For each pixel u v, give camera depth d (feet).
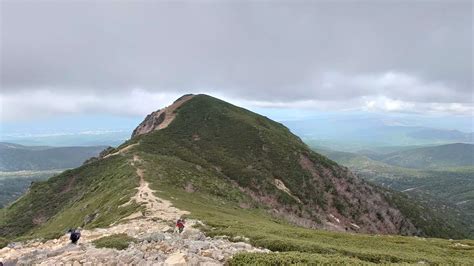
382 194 422.00
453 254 111.24
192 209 155.94
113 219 147.13
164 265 48.91
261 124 510.17
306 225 289.12
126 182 218.79
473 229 570.05
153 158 301.63
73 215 220.84
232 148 405.18
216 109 511.40
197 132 442.91
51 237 96.53
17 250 74.33
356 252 82.02
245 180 338.75
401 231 373.81
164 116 509.35
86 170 326.85
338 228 321.32
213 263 49.93
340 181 397.60
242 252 57.26
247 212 227.81
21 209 291.17
